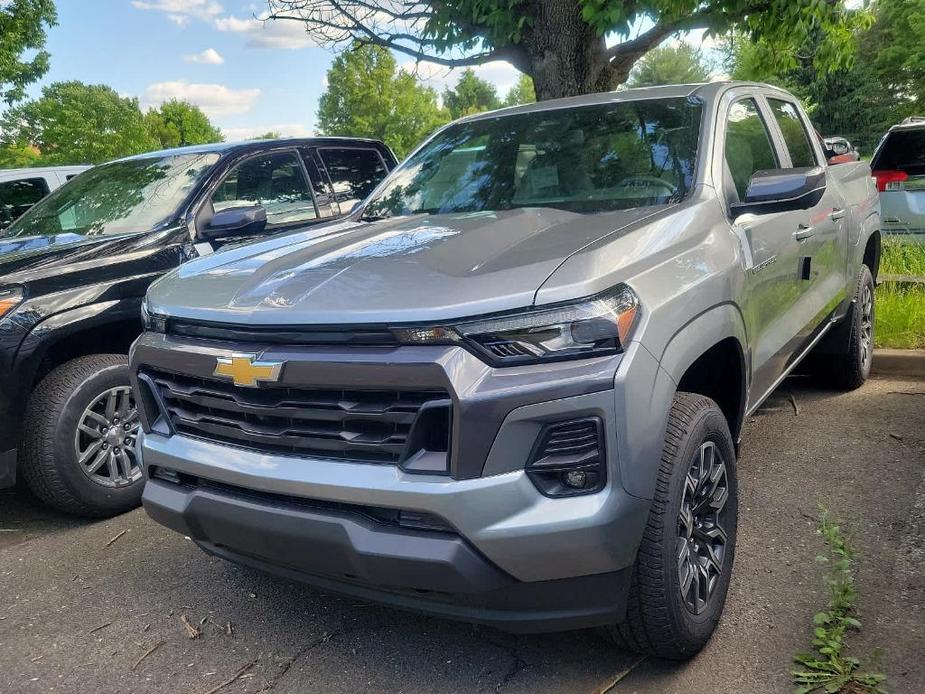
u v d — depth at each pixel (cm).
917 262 747
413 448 231
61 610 332
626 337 233
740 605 296
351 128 6056
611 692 256
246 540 262
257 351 253
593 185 344
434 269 255
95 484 416
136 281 433
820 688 249
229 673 282
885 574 310
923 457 419
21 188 998
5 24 1991
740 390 321
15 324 388
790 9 653
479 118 427
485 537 222
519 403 222
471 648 287
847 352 523
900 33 3350
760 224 343
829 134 3662
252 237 512
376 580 237
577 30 676
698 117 355
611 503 225
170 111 10144
